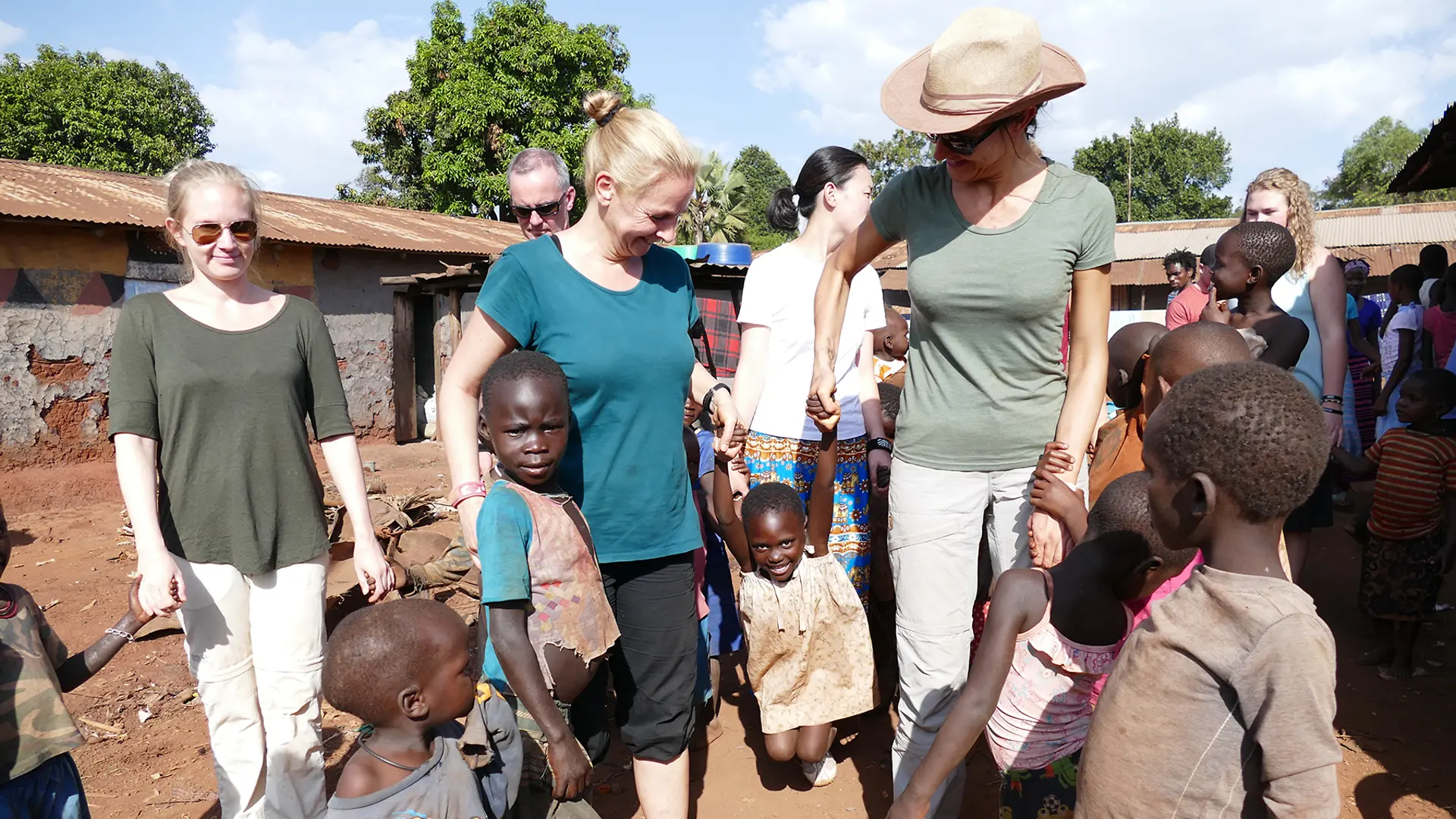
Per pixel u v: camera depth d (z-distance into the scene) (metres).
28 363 9.83
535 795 2.32
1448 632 4.68
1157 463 1.61
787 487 3.25
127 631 2.47
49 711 2.21
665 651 2.60
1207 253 5.70
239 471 2.65
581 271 2.46
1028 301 2.56
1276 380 1.50
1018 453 2.71
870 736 3.82
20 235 9.73
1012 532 2.76
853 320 3.70
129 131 29.19
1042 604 1.97
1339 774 3.36
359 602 5.42
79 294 10.22
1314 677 1.40
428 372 15.21
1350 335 7.52
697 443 3.82
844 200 3.62
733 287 7.90
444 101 25.83
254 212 2.70
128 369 2.59
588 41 25.66
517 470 2.24
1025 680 2.26
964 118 2.31
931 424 2.78
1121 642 2.15
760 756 3.66
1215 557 1.56
